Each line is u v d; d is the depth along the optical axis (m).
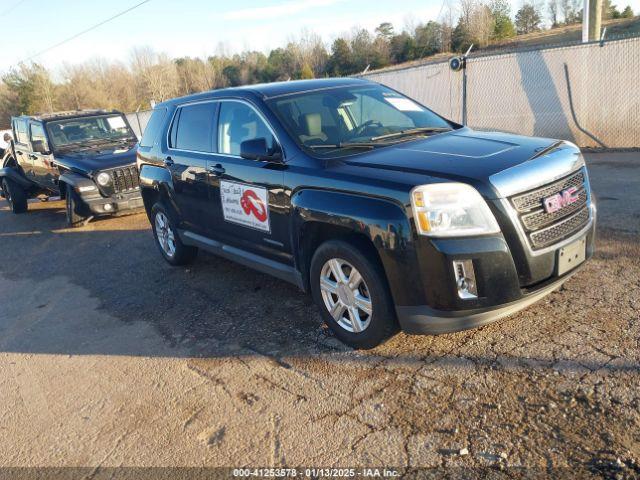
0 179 11.75
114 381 3.96
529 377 3.24
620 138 10.78
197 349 4.25
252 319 4.64
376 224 3.30
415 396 3.23
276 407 3.35
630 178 7.71
